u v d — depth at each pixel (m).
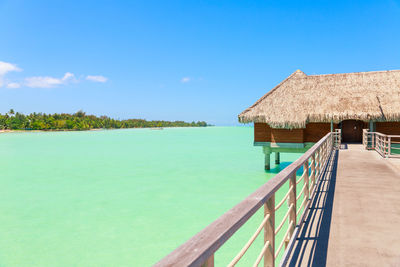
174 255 1.23
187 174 24.67
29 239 10.84
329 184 8.40
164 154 42.22
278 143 21.45
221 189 18.86
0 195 18.06
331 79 23.11
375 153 15.64
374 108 19.89
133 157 38.56
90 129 196.12
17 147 57.16
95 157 39.06
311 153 5.50
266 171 24.23
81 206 15.33
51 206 15.45
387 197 6.96
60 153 44.88
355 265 3.71
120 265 8.77
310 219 5.45
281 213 12.57
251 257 8.85
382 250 4.12
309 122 20.72
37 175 25.28
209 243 1.36
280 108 21.52
